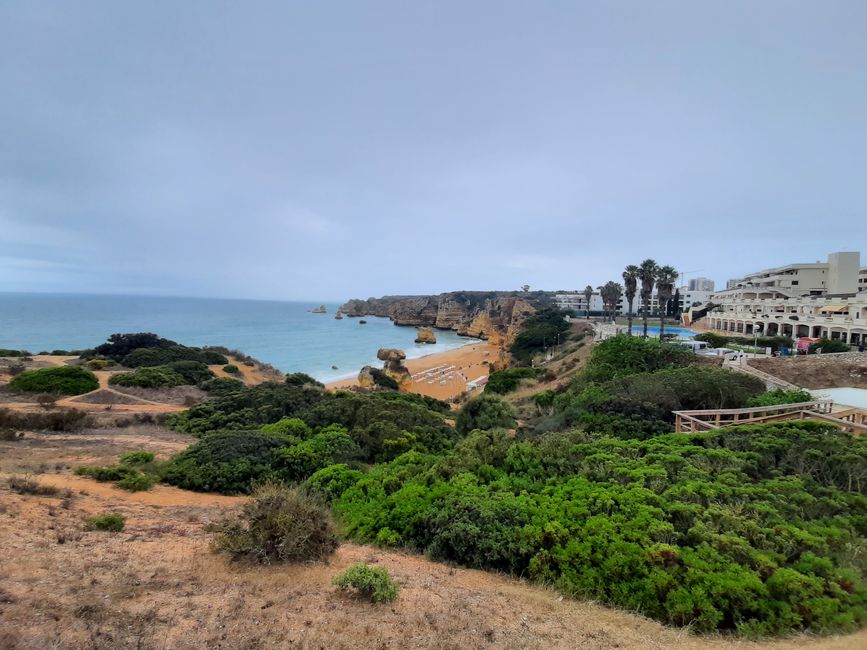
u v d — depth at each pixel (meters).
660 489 8.10
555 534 6.65
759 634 5.03
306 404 24.33
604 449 10.71
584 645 4.60
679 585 5.56
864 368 25.28
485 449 11.27
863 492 8.62
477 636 4.58
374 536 8.03
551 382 38.09
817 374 25.77
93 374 32.25
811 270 64.75
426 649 4.19
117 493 10.33
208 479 12.09
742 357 31.12
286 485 11.25
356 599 5.18
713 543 6.08
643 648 4.66
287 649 3.89
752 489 7.93
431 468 10.21
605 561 6.07
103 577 4.99
